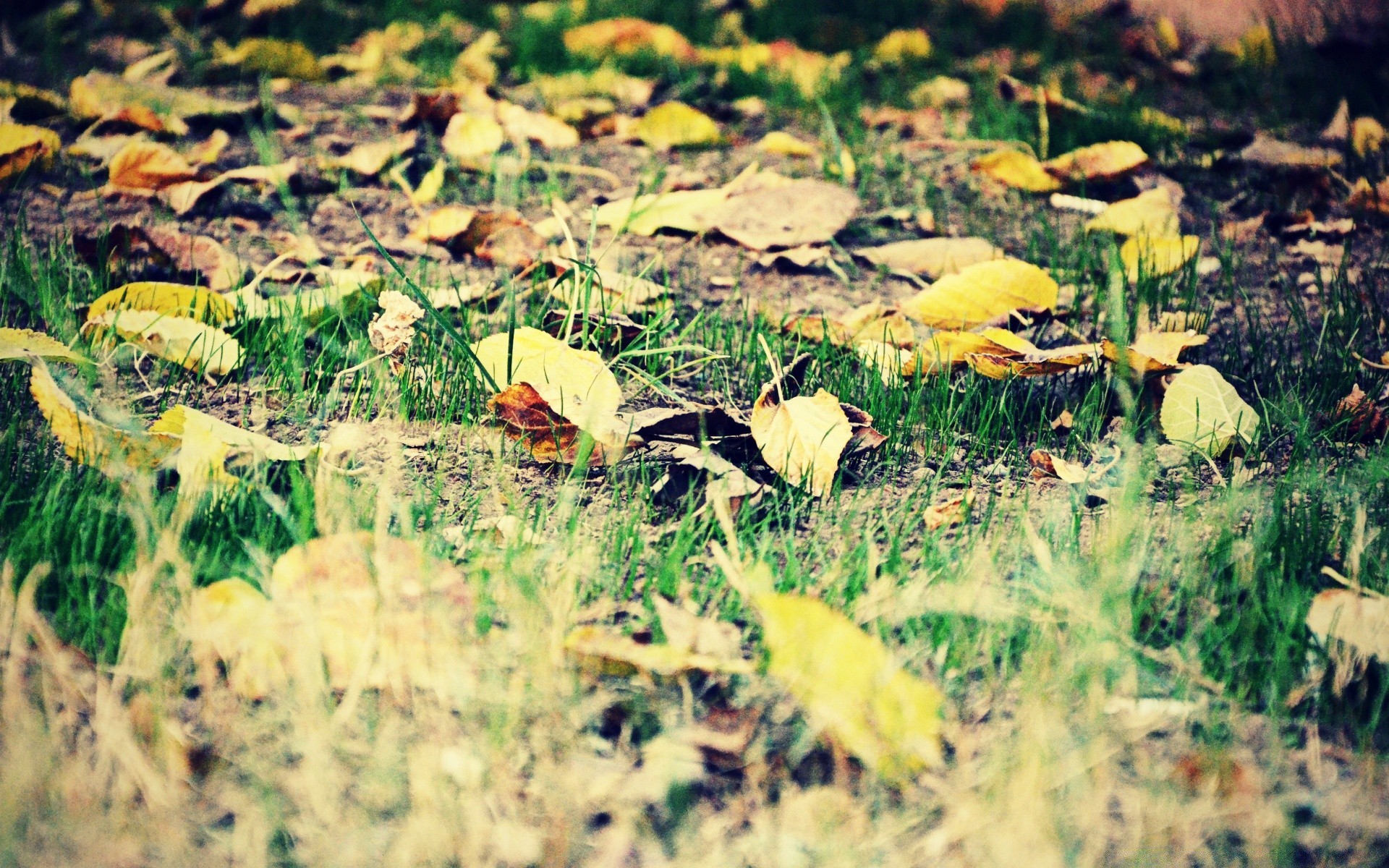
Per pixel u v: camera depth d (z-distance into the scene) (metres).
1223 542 2.35
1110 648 2.30
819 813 2.26
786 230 2.61
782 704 2.29
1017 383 2.48
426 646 2.29
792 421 2.40
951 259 2.58
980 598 2.32
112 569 2.32
